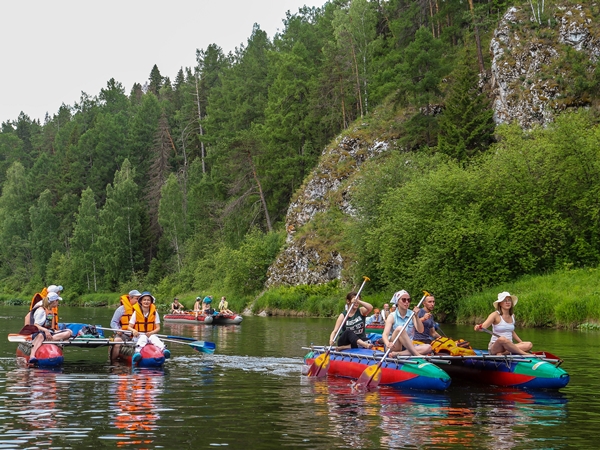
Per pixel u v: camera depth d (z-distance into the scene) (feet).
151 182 279.90
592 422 26.43
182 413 27.76
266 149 190.49
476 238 94.22
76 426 25.00
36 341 45.16
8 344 60.95
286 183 194.18
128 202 255.29
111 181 318.04
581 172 98.48
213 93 253.85
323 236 147.33
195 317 105.40
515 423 26.20
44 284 269.85
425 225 99.60
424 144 148.77
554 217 96.48
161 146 275.39
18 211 315.17
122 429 24.57
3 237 297.94
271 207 193.67
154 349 43.75
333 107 184.03
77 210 300.40
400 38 180.65
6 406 28.96
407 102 152.97
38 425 25.11
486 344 56.24
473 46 166.61
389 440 23.22
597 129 103.40
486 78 145.69
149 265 245.45
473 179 102.47
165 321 112.27
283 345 60.70
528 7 140.77
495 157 106.63
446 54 170.40
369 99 180.14
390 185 120.47
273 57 232.53
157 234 263.70
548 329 76.13
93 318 112.57
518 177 100.89
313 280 144.15
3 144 425.69
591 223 96.73
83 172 313.73
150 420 26.23
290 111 198.80
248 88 242.78
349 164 156.66
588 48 127.85
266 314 141.69
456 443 22.89
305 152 189.88
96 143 323.98
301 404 30.09
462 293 93.66
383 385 35.86
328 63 183.11
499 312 36.99
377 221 115.24
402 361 35.53
